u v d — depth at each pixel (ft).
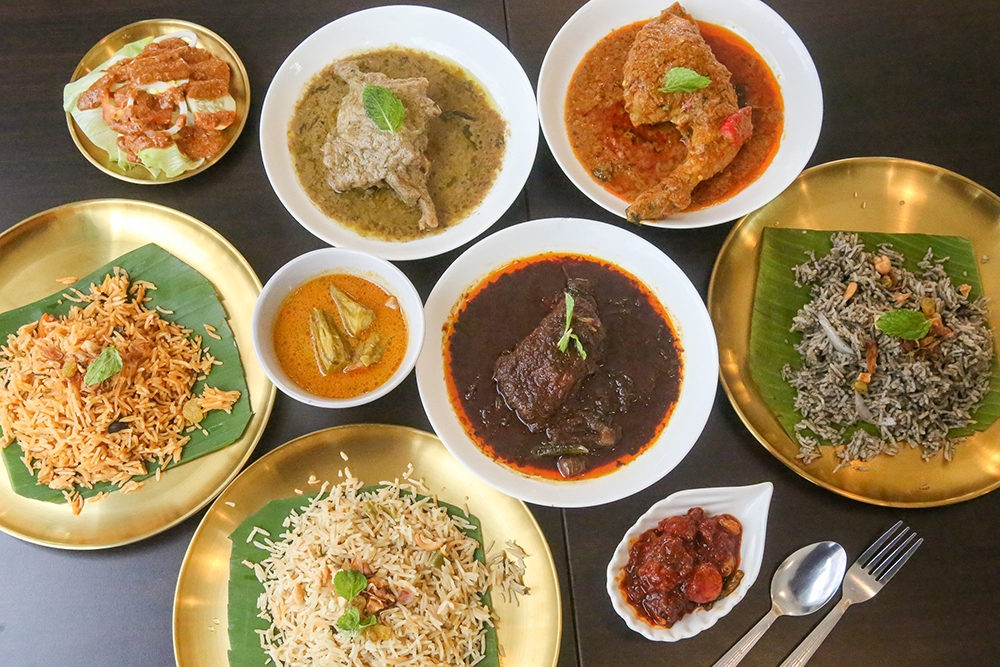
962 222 2.05
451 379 1.88
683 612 1.73
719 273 1.98
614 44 2.11
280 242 2.02
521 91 2.04
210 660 1.76
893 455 1.89
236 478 1.81
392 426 1.85
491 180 2.03
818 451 1.88
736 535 1.77
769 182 2.00
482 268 1.93
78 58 2.12
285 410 1.91
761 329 1.95
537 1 2.19
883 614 1.82
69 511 1.83
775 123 2.06
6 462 1.85
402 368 1.75
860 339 1.87
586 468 1.82
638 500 1.87
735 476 1.89
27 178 2.05
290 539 1.82
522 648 1.77
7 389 1.88
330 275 1.83
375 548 1.79
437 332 1.89
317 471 1.86
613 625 1.80
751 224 2.03
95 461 1.82
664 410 1.87
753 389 1.93
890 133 2.14
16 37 2.13
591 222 1.91
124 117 1.95
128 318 1.92
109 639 1.79
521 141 2.03
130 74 1.96
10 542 1.84
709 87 1.96
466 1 2.17
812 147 1.98
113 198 2.00
